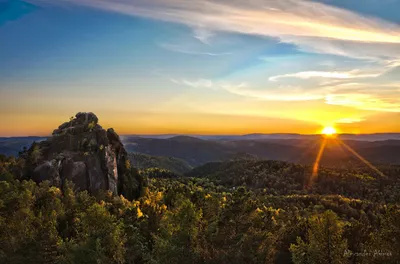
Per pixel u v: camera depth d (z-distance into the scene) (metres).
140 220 63.53
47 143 135.88
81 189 118.94
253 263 44.62
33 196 76.81
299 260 42.16
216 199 62.25
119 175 140.12
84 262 43.66
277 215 88.06
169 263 44.03
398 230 35.75
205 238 49.19
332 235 39.91
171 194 99.12
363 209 167.75
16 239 55.97
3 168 114.44
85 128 137.50
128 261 48.56
